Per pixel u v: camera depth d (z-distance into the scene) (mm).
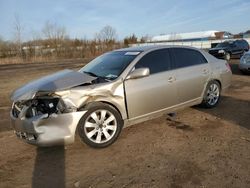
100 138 4121
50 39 38031
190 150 3979
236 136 4441
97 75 4547
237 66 14547
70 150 4117
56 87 3793
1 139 4672
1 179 3367
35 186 3189
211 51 19594
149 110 4641
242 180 3129
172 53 5113
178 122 5195
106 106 4121
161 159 3732
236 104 6398
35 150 4176
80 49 39094
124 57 4801
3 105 7348
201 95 5637
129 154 3930
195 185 3064
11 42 33938
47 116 3699
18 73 16266
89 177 3344
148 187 3068
